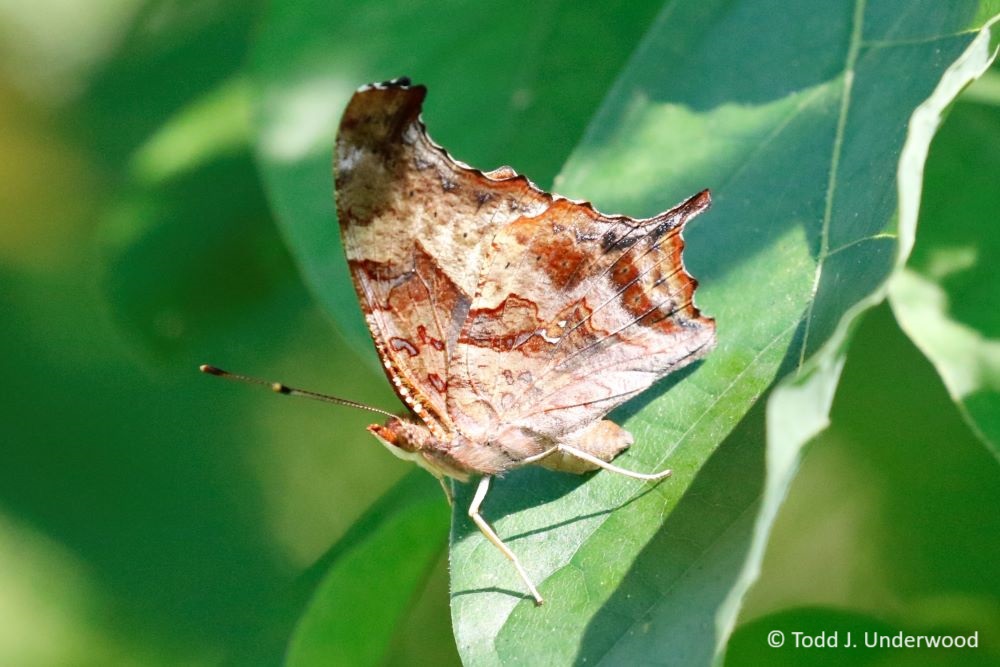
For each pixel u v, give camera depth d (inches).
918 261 13.1
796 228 12.8
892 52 12.8
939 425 14.0
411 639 14.6
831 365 11.7
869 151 12.6
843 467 14.1
